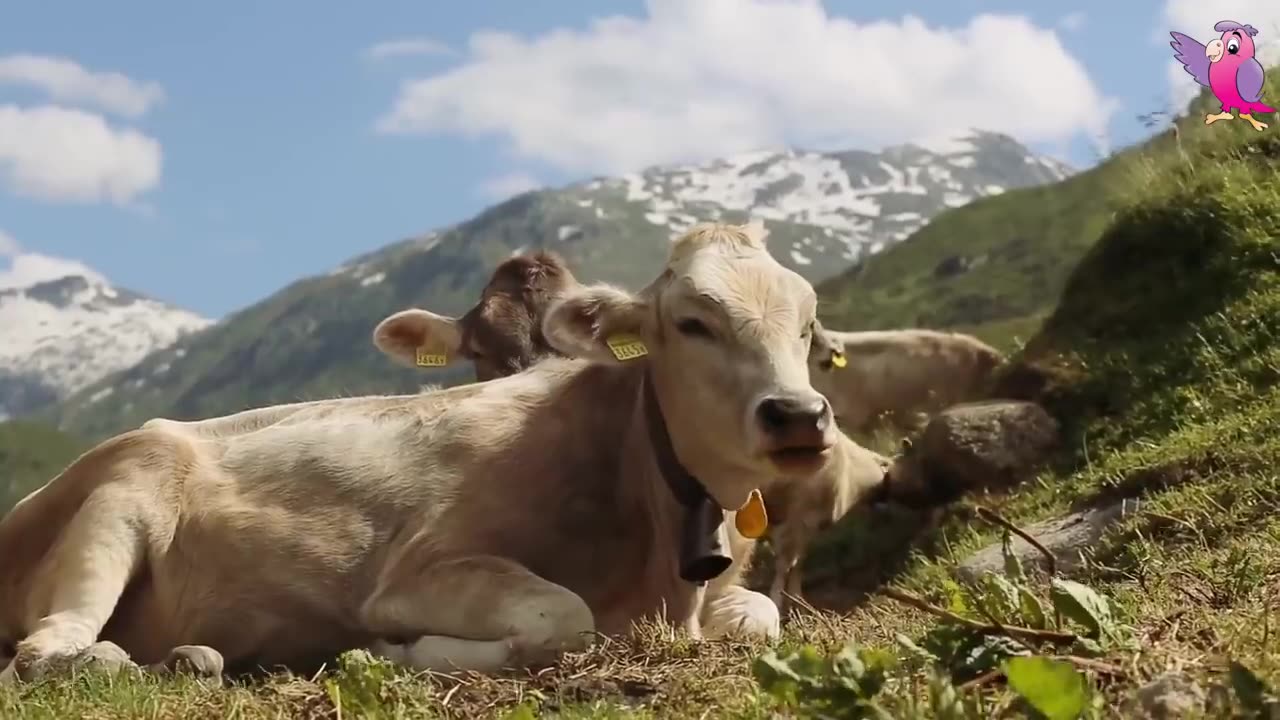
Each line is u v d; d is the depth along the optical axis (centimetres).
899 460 684
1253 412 520
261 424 400
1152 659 255
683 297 365
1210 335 601
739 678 280
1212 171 679
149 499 380
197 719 287
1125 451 562
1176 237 662
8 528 391
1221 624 275
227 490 383
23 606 386
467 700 296
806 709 241
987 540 544
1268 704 227
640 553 381
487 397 393
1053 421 638
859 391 941
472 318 553
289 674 322
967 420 646
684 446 368
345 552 374
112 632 383
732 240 378
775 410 344
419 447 383
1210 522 429
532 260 565
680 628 362
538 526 372
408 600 362
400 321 555
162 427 394
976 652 271
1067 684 228
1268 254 621
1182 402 571
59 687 313
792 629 371
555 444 381
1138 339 643
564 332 378
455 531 368
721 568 369
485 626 350
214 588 376
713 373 360
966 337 951
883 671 249
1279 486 441
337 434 389
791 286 368
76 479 388
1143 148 798
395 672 299
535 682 304
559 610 346
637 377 390
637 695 293
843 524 674
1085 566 439
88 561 370
